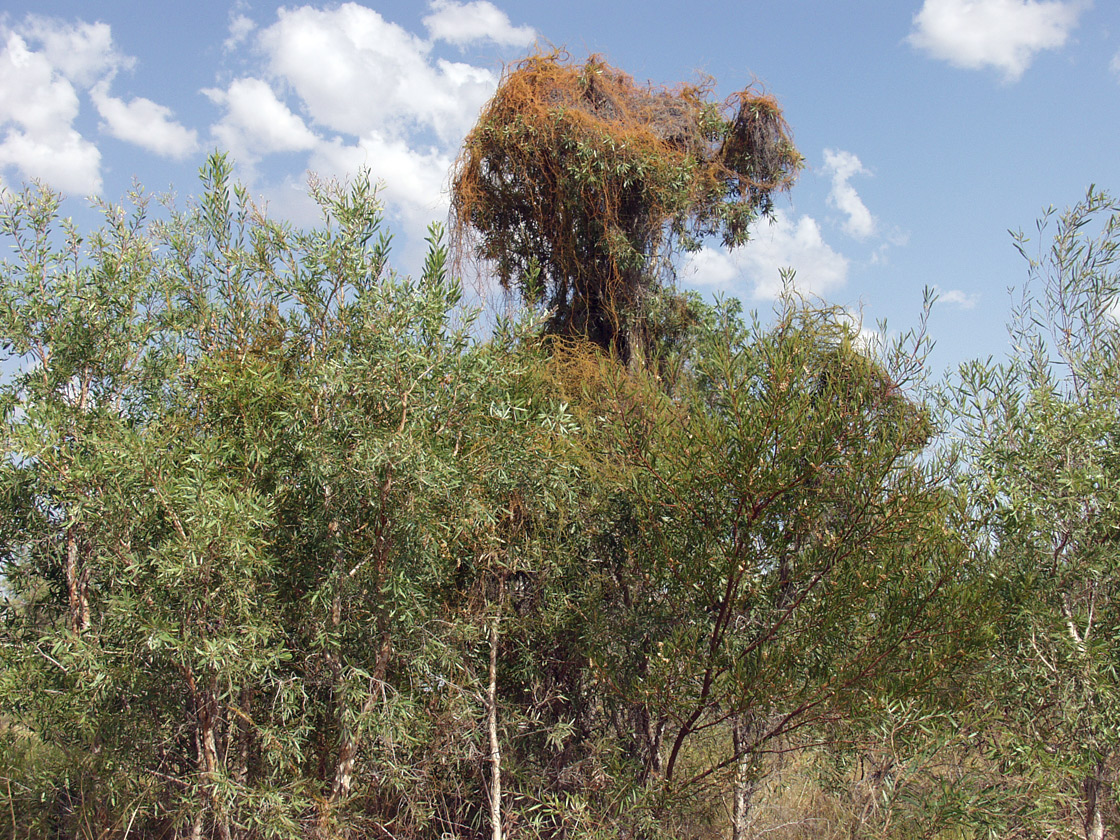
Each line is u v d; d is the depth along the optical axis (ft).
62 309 13.37
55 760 13.32
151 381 14.03
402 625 12.40
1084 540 12.87
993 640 11.35
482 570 14.35
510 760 14.15
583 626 14.56
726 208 23.45
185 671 11.09
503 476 12.47
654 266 22.38
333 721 12.98
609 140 20.85
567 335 21.77
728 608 12.36
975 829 11.62
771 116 23.86
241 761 12.48
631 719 15.34
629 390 13.12
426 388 12.02
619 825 13.00
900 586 11.85
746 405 12.12
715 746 14.39
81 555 13.35
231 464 11.99
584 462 14.52
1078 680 12.26
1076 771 11.50
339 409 11.76
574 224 21.71
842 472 11.93
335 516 11.94
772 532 12.27
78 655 10.94
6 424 12.12
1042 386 13.91
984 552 12.90
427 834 14.03
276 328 13.62
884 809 12.37
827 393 12.13
